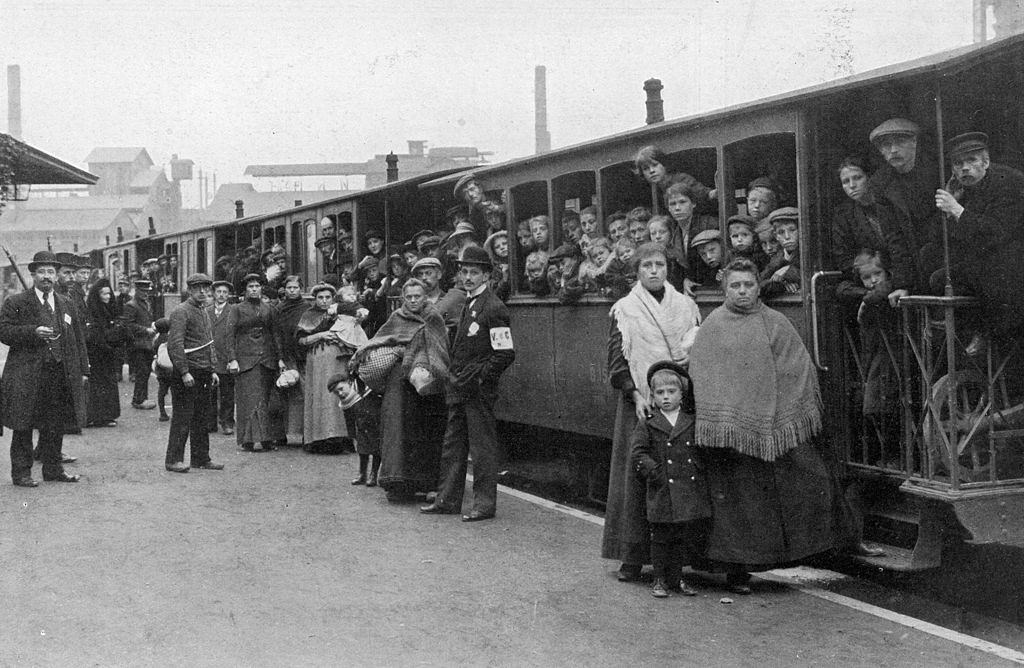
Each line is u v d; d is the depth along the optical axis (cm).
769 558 530
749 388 531
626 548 563
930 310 550
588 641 471
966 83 581
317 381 1073
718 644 465
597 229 809
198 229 1973
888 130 565
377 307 1210
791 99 598
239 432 1113
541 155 867
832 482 553
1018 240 523
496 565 612
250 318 1109
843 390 608
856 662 438
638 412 553
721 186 670
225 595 549
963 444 529
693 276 714
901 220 563
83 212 4822
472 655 454
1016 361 555
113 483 898
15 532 699
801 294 606
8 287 3475
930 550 536
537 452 1015
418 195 1259
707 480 540
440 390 783
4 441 1204
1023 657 443
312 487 880
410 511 777
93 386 1298
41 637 479
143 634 484
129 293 1827
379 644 470
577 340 822
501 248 953
